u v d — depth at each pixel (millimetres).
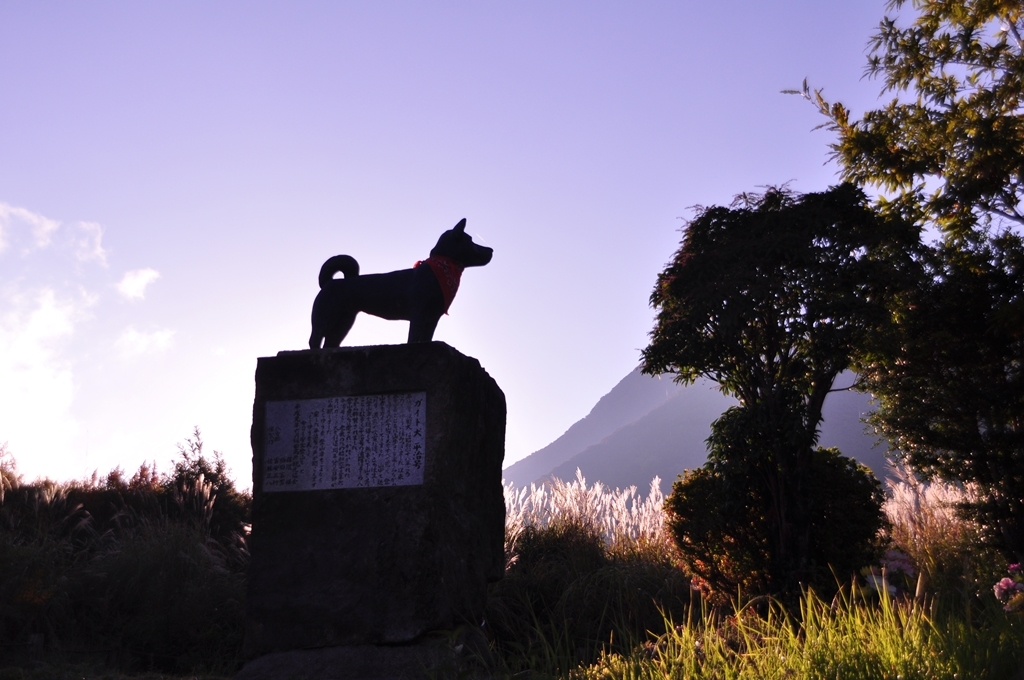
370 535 5430
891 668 3596
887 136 9359
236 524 9641
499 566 6188
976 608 4672
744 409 7797
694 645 4371
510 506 9359
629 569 7836
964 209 8938
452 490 5570
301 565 5484
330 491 5578
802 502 7281
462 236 6375
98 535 8219
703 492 7648
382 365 5688
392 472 5504
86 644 6512
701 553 7570
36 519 7992
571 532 8773
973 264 8406
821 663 3705
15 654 5996
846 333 7531
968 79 9430
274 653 5348
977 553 7867
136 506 9242
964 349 8109
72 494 9219
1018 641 3674
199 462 10305
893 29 9422
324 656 5215
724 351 7844
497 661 5230
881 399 8734
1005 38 9328
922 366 8266
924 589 5395
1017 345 7973
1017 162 8461
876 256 8039
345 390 5711
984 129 8562
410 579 5293
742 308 7426
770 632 4473
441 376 5594
